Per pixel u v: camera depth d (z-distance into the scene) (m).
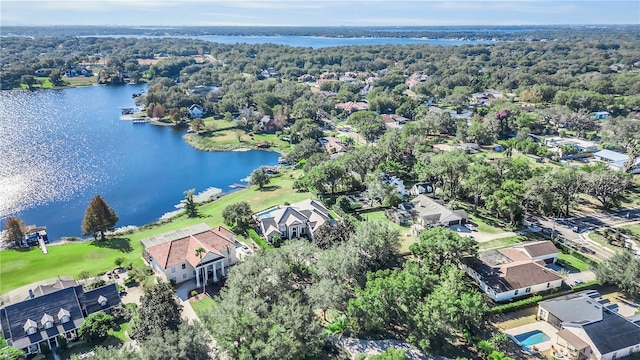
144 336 67.81
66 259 102.31
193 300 84.62
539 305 79.38
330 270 80.88
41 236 115.88
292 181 156.38
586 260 97.81
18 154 182.62
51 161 177.12
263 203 133.75
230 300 68.31
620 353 68.69
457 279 77.75
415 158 165.88
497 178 123.62
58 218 131.50
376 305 71.38
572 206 129.75
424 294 77.25
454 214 116.56
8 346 68.94
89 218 111.75
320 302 73.25
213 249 92.81
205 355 59.56
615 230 112.75
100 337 72.94
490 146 197.25
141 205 142.62
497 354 65.19
